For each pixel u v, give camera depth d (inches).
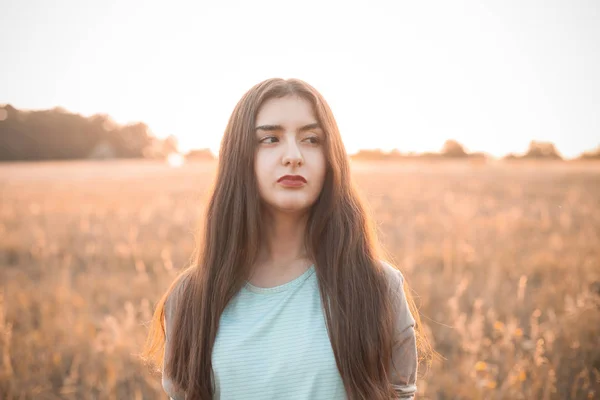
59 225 423.2
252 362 58.5
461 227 374.3
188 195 729.6
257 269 64.5
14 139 2987.2
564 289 201.9
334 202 62.6
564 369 134.2
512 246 297.4
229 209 63.8
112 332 159.2
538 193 702.5
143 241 339.9
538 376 124.7
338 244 61.9
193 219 444.8
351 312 59.1
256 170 61.6
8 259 297.4
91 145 3078.2
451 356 150.6
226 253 63.1
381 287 61.8
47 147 2994.6
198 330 62.2
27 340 157.6
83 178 1286.9
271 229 64.6
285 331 59.2
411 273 232.8
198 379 60.7
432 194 692.1
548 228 367.9
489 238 333.7
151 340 81.4
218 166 65.8
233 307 62.2
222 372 59.3
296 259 64.5
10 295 207.5
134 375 141.4
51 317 182.9
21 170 1771.7
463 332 146.3
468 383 126.1
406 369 63.6
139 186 946.1
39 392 132.1
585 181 934.4
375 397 57.9
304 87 61.9
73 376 136.1
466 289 206.7
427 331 150.6
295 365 57.7
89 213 514.6
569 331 152.7
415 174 1210.0
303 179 59.7
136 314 189.0
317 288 61.9
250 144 61.5
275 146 61.0
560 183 895.1
